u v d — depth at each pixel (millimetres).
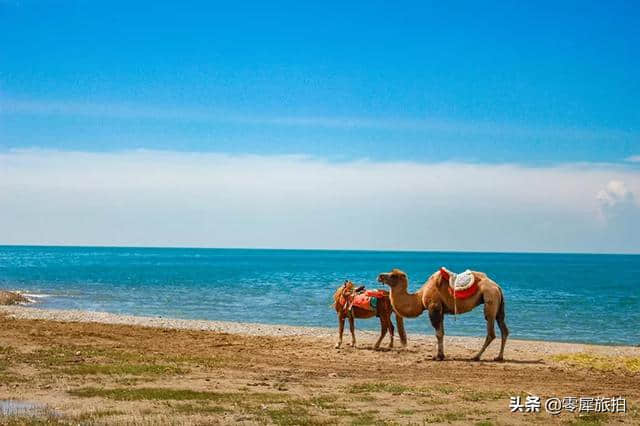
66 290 63406
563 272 141500
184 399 13734
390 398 14109
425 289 20828
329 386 15453
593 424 12211
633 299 61062
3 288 63844
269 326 32188
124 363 18062
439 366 19062
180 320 34344
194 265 153500
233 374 16938
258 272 116375
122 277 91125
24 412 12438
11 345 21094
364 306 22484
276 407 13125
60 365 17562
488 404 13703
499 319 20516
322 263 188625
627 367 19344
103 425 11531
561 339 33562
